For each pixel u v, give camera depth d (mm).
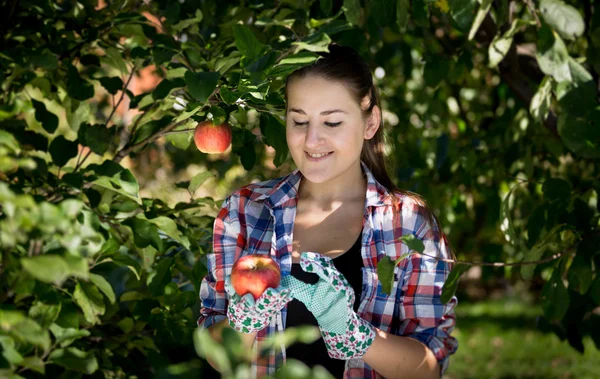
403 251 1811
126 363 2375
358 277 1822
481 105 4383
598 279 1979
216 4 2840
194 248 2275
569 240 2213
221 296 1900
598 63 2322
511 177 3611
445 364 1833
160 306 2309
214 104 1939
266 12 2504
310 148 1792
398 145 3836
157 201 2365
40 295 1535
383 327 1789
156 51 2238
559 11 2029
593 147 1963
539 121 2184
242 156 2377
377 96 1941
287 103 1844
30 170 1914
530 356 5781
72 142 2025
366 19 2678
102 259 1958
